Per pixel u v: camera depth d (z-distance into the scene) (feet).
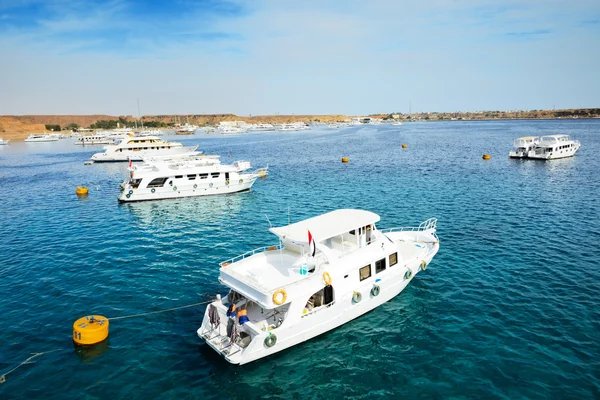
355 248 75.31
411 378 57.21
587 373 56.65
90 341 64.80
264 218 142.72
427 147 387.96
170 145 366.63
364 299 71.31
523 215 134.92
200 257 104.22
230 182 184.96
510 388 54.39
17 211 160.56
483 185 187.93
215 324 62.80
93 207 166.30
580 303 75.31
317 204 161.17
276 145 478.59
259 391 55.16
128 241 118.52
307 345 65.00
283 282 64.90
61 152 469.57
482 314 72.95
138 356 62.54
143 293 83.71
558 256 97.91
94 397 53.72
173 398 53.72
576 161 263.49
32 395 54.08
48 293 84.07
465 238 113.09
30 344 65.67
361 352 63.26
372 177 220.43
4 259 104.42
